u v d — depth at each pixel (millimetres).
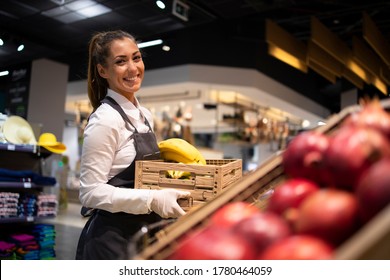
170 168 1646
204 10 5891
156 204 1532
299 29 7754
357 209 569
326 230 563
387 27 7172
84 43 7176
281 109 11023
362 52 6582
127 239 1714
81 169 1739
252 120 11023
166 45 6949
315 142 737
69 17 5969
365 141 636
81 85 9391
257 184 913
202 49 8141
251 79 8430
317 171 698
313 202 602
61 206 9055
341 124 887
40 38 6957
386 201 526
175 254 649
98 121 1747
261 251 575
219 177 1562
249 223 608
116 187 1679
